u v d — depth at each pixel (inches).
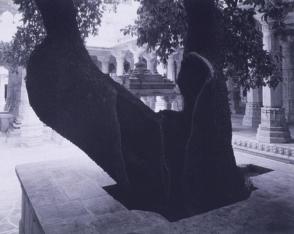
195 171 149.6
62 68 123.7
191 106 164.6
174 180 152.1
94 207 149.3
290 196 159.3
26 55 251.3
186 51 166.4
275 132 453.1
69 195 167.8
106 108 128.6
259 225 123.7
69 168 229.5
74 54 128.5
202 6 153.7
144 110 143.4
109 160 135.5
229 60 204.7
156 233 118.3
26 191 176.1
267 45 458.0
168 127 166.1
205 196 150.4
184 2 159.5
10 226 255.6
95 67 135.8
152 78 332.2
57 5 125.6
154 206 149.6
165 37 219.8
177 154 161.0
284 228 120.9
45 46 126.0
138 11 227.3
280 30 221.9
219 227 122.6
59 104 125.3
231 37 193.9
